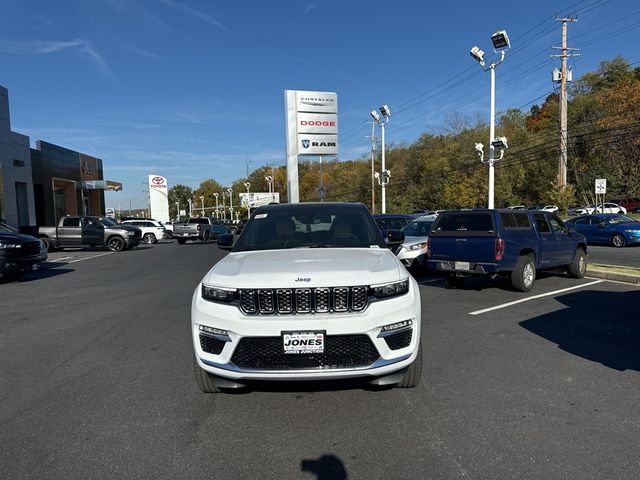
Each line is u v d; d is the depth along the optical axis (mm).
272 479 3004
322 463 3184
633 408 3951
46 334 6840
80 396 4422
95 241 24969
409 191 68812
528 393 4312
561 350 5637
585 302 8445
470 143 60250
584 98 55406
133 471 3104
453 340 6113
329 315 3648
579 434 3498
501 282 10969
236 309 3713
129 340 6438
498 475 2975
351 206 5645
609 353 5488
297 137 33438
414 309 3877
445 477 2971
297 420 3844
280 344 3605
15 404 4246
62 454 3332
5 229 14242
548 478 2924
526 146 54438
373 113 42188
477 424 3701
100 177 51094
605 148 48688
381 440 3484
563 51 36656
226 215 144125
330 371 3586
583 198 51719
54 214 39375
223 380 3824
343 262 4109
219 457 3279
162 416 3957
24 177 30688
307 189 107250
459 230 9758
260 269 3967
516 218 9773
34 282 12750
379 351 3648
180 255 21641
